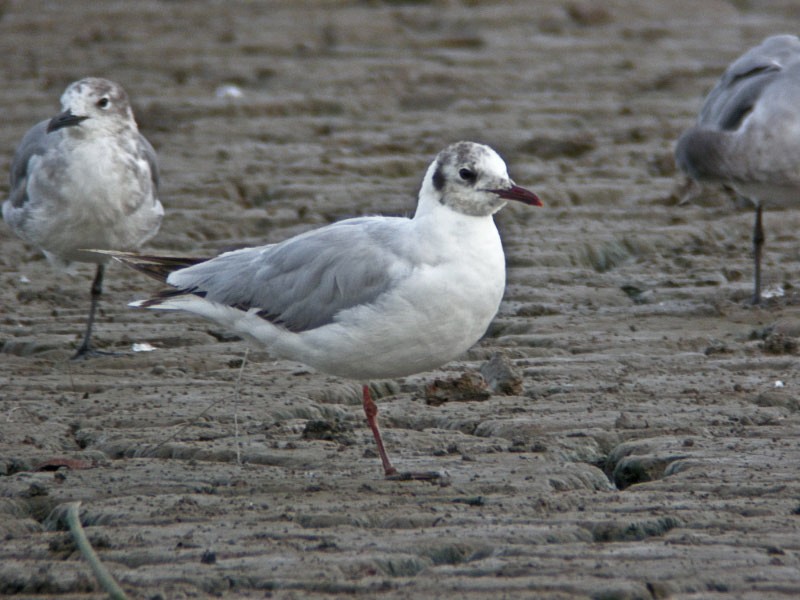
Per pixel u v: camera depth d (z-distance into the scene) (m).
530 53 32.38
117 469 9.63
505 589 7.28
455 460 9.80
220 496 9.01
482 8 38.91
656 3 40.19
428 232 9.27
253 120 25.02
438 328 9.27
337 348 9.41
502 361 11.82
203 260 10.52
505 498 8.85
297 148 22.66
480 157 9.20
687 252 17.17
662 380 11.82
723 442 10.02
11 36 33.69
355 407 11.40
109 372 12.49
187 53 31.69
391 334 9.26
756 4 41.78
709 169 15.39
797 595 7.15
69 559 7.91
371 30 35.12
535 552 7.84
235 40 33.53
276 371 12.43
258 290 9.80
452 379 11.49
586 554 7.79
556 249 17.02
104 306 14.99
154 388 11.84
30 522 8.59
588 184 20.09
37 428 10.61
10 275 16.16
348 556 7.80
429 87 28.25
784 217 18.59
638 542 8.02
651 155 22.19
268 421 10.86
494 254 9.31
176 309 10.19
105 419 10.89
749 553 7.74
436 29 36.38
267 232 17.94
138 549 7.96
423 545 7.95
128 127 13.74
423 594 7.24
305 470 9.63
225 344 13.52
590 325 13.90
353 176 20.78
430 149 22.64
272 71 29.48
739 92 15.15
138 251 15.73
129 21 36.16
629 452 9.92
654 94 27.91
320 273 9.49
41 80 28.39
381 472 9.54
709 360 12.48
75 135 13.40
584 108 26.05
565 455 9.97
